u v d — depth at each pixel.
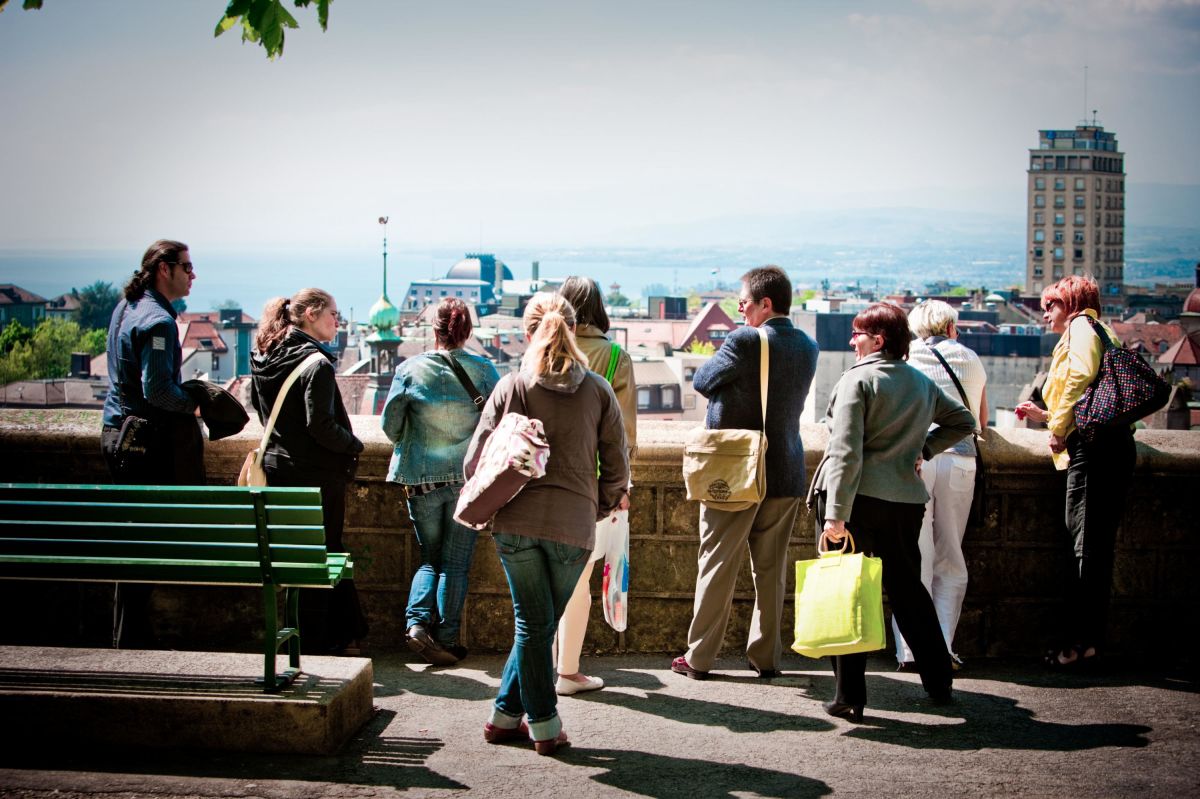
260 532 4.68
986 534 6.35
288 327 5.98
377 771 4.58
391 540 6.45
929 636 5.45
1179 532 6.32
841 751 4.92
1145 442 6.36
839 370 91.38
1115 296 193.00
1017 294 185.38
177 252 5.70
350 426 5.99
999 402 95.50
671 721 5.29
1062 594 6.38
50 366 153.12
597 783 4.53
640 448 6.32
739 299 5.96
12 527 4.78
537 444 4.54
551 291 4.97
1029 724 5.27
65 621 6.44
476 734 5.04
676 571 6.42
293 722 4.68
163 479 5.56
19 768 4.49
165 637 6.48
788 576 6.45
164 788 4.33
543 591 4.73
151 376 5.43
